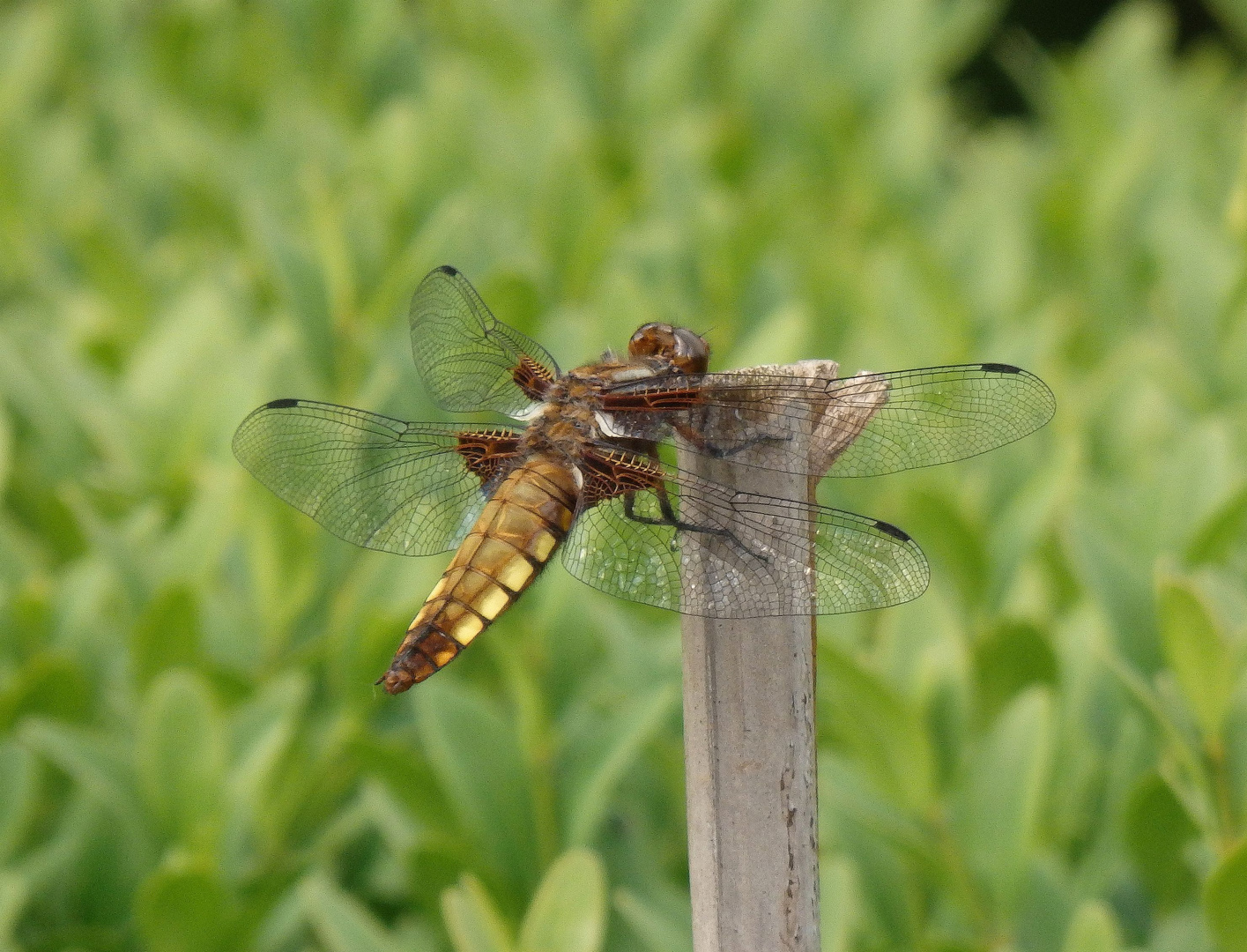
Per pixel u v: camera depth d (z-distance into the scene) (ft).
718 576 4.66
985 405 4.76
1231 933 4.76
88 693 4.89
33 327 5.12
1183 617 4.76
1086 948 4.74
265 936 4.84
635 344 4.77
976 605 4.95
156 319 5.38
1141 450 5.02
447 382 4.82
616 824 4.90
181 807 4.82
